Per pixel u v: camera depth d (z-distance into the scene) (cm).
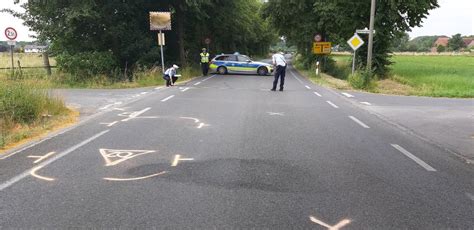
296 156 636
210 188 482
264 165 582
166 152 649
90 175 528
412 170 572
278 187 488
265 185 495
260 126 889
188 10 2895
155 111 1095
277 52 1723
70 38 2559
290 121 964
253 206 428
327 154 652
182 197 452
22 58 3866
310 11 3612
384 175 545
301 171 555
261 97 1471
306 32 3688
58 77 2067
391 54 2970
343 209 424
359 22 2869
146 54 2645
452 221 399
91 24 2538
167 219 393
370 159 627
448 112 1162
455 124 962
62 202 435
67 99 1351
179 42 3000
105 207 421
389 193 475
